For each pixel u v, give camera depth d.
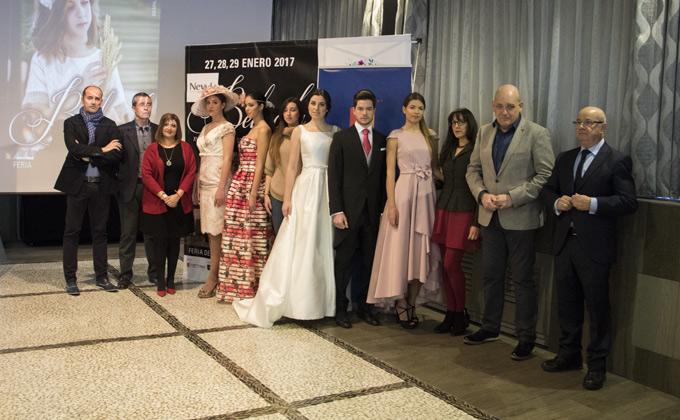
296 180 4.27
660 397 3.26
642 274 3.41
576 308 3.52
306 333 4.07
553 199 3.50
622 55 3.66
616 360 3.55
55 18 6.11
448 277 4.15
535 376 3.49
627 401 3.19
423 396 3.12
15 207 7.02
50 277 5.23
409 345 3.95
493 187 3.76
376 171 4.21
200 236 5.26
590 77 3.83
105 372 3.23
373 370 3.45
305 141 4.23
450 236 4.07
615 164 3.29
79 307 4.38
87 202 4.75
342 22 6.10
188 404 2.89
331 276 4.27
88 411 2.77
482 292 4.46
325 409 2.91
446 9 4.83
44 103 6.14
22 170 6.12
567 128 3.99
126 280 5.02
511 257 3.77
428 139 4.21
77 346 3.60
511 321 4.22
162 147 4.68
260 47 5.04
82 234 6.91
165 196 4.61
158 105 6.47
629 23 3.62
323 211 4.25
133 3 6.32
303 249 4.16
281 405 2.93
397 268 4.10
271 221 4.71
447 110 4.84
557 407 3.08
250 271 4.57
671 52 3.35
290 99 4.51
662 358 3.33
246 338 3.89
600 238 3.32
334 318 4.49
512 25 4.31
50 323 4.00
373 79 4.55
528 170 3.68
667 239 3.29
